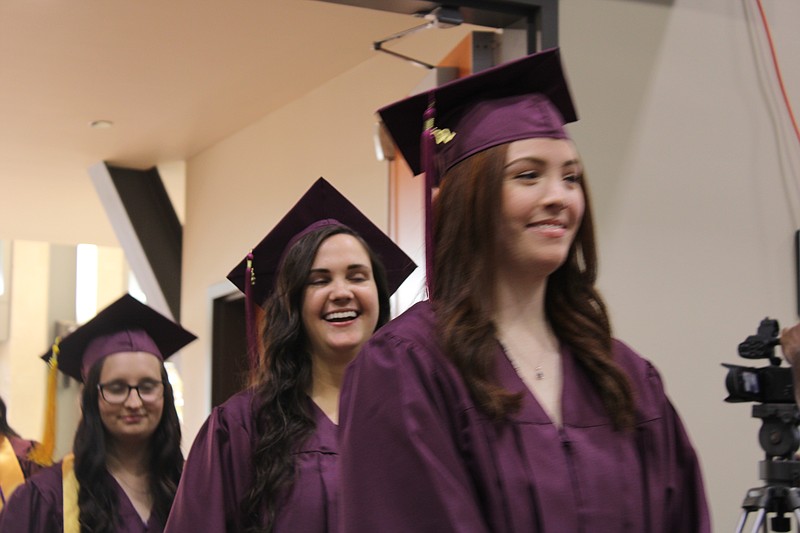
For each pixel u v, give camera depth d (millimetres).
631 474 1574
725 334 3869
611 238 3717
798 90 4145
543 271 1624
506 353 1617
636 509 1551
